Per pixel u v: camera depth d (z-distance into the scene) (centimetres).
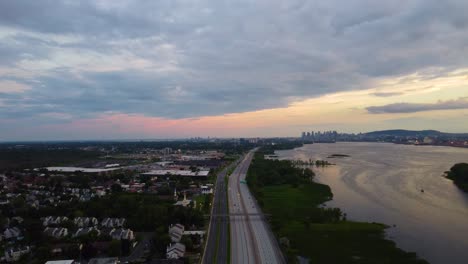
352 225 16125
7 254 12219
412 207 19825
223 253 12494
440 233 15062
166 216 16162
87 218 16388
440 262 11988
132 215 16988
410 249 13188
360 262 12056
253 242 13725
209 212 18712
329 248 13325
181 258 11700
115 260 11450
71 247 12362
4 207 18912
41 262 11700
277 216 17775
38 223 15250
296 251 13000
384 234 14950
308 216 17812
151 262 11375
